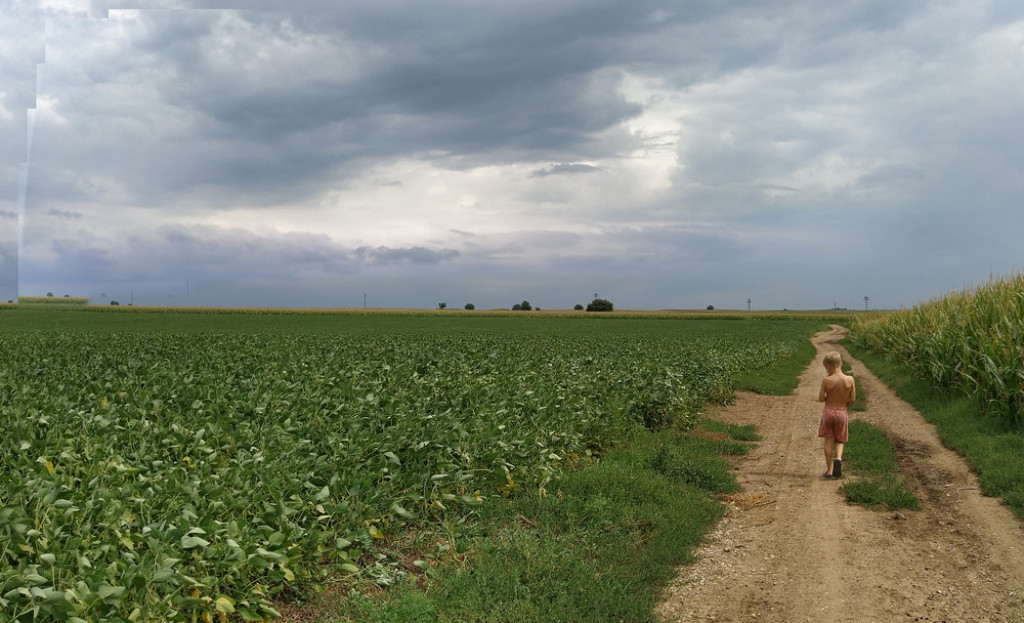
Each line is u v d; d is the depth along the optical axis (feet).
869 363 100.78
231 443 27.78
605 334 185.16
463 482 28.30
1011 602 20.33
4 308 311.27
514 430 33.22
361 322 265.13
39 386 41.09
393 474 26.13
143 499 20.04
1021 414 42.45
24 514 18.13
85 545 17.29
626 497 29.43
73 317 257.75
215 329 193.06
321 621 18.52
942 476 35.09
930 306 84.84
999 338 46.98
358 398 36.76
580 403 41.81
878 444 42.01
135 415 32.19
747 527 27.76
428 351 79.30
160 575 16.03
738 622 19.20
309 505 22.56
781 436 46.88
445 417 32.91
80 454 24.80
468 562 22.56
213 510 20.15
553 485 30.96
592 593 20.11
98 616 15.28
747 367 85.66
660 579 22.02
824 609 19.95
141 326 204.64
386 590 20.70
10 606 14.42
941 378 57.98
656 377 53.47
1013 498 29.73
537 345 96.53
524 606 19.12
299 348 86.22
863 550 24.70
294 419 32.48
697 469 34.73
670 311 465.47
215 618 17.81
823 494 32.35
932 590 21.20
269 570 18.88
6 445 25.79
